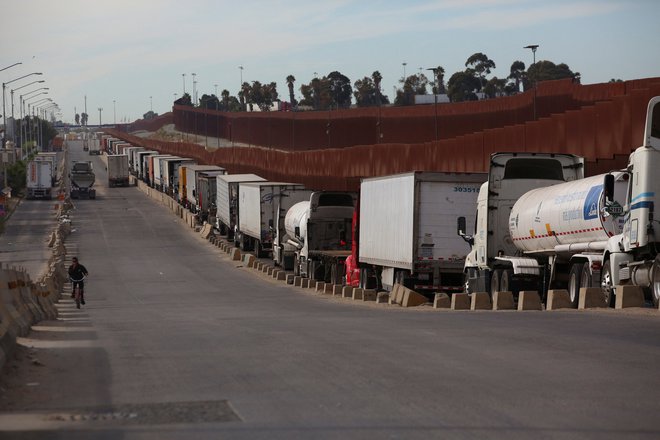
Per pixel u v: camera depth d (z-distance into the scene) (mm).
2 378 15055
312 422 11352
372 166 81125
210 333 23391
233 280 64812
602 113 43812
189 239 102375
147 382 14688
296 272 63000
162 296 53031
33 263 82000
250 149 129000
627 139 41000
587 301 29375
